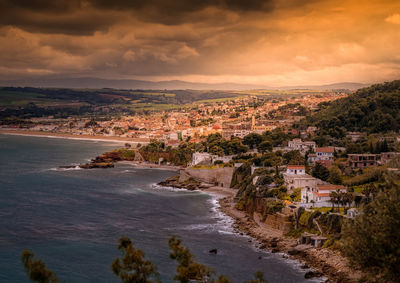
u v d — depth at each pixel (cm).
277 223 14350
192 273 5788
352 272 10125
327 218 12762
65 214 16462
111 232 14175
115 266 5594
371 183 15538
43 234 13775
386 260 5528
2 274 10456
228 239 13562
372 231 5962
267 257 11831
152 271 5647
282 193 16250
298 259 11631
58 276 10344
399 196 5962
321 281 10131
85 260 11494
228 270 10844
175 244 6059
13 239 13175
